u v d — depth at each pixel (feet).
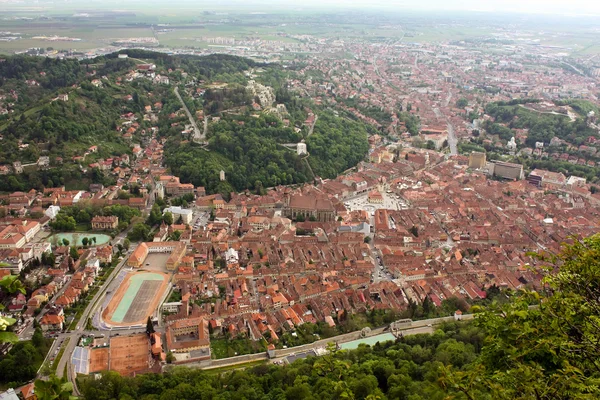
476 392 352.69
